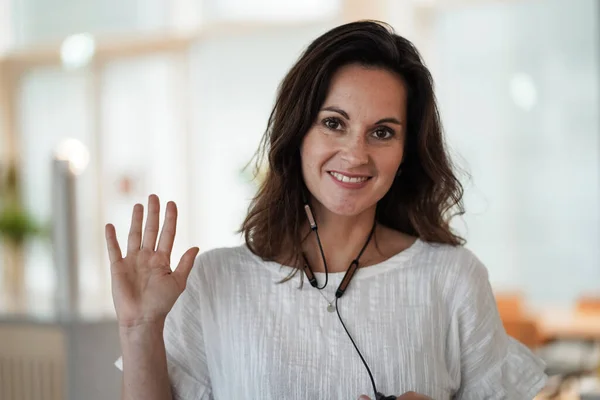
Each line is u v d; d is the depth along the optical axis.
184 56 8.45
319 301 1.65
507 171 7.12
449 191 1.74
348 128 1.57
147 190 8.58
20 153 8.96
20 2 8.91
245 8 8.15
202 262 1.75
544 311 6.39
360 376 1.59
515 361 1.71
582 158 6.90
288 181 1.69
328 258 1.71
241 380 1.64
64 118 8.84
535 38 7.01
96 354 3.72
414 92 1.64
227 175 8.29
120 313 1.54
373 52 1.57
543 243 7.04
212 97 8.34
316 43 1.60
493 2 7.12
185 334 1.69
